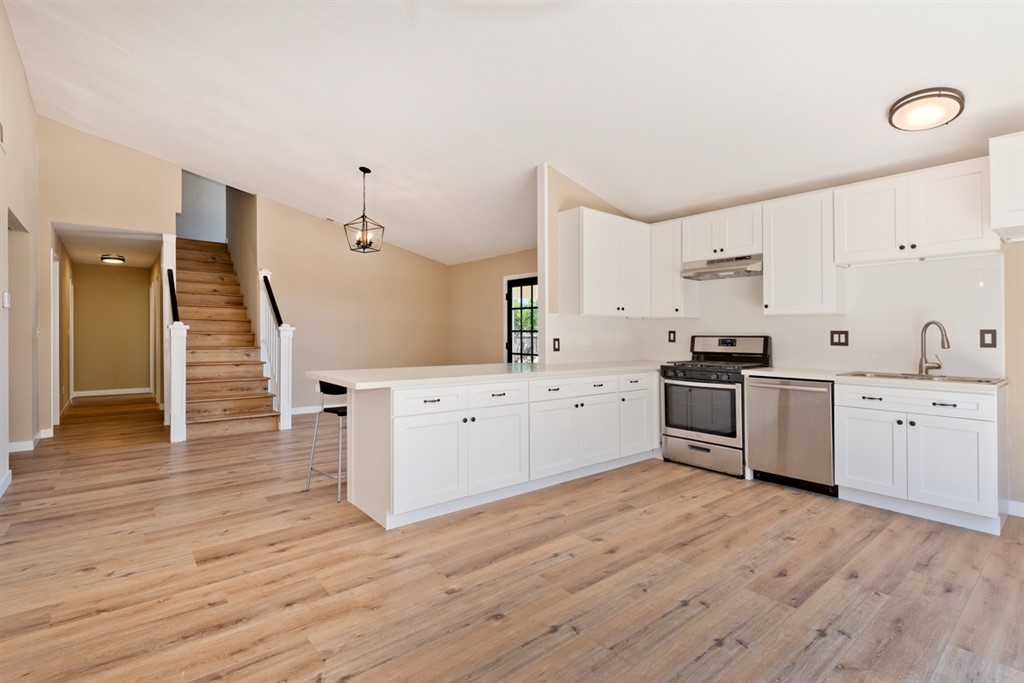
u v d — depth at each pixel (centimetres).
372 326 744
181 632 187
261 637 185
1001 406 286
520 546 263
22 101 417
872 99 288
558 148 398
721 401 393
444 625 193
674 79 298
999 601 208
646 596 213
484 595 214
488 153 425
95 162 548
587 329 460
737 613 201
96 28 352
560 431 362
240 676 163
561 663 171
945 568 237
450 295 816
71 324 812
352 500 325
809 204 365
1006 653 175
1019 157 267
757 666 170
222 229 972
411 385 287
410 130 411
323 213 678
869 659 173
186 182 936
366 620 196
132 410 705
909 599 210
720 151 366
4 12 343
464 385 310
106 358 880
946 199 305
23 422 467
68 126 534
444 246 719
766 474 377
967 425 280
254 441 512
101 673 164
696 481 375
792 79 282
